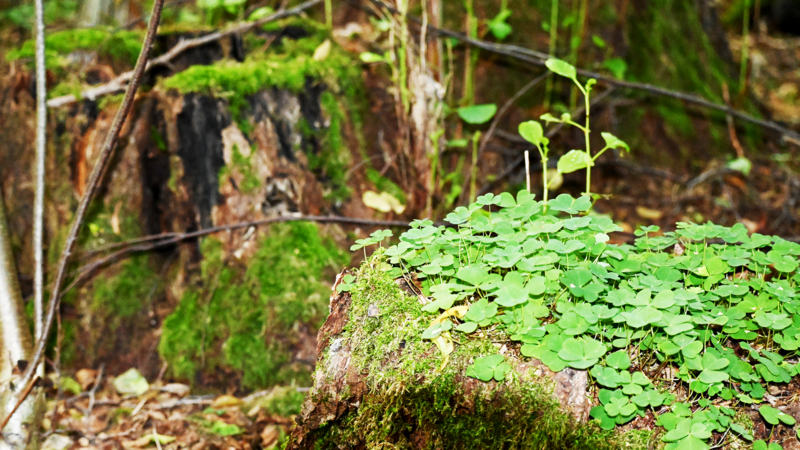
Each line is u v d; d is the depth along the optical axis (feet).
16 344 7.47
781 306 5.39
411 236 5.62
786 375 4.83
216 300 10.05
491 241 5.51
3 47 14.20
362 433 5.04
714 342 5.12
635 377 4.66
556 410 4.59
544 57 11.48
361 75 11.07
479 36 13.51
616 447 4.50
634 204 13.44
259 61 10.66
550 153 13.30
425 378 4.85
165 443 8.52
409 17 11.18
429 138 10.94
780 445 4.69
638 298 4.93
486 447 4.72
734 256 5.74
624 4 14.67
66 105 10.17
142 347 10.41
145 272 10.57
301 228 10.10
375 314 5.28
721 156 14.78
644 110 14.47
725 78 16.29
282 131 10.10
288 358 9.80
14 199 10.63
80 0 13.91
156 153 10.29
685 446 4.31
